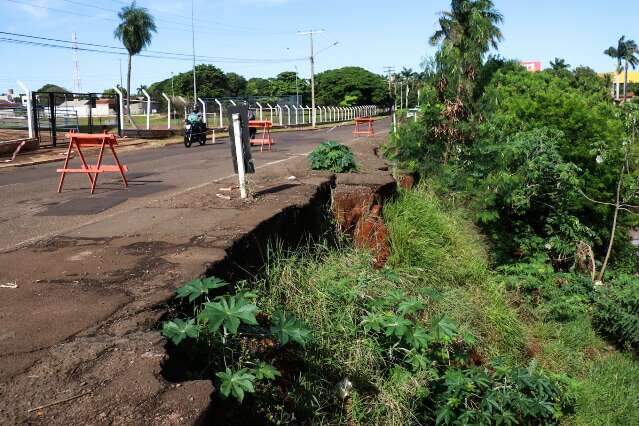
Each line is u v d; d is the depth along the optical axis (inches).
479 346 252.8
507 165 408.2
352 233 295.4
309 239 261.1
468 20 435.8
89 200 401.1
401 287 247.1
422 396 183.6
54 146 930.1
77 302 148.4
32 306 146.5
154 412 99.1
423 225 331.3
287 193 289.4
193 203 284.2
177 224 234.4
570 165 433.7
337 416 162.6
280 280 203.5
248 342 156.6
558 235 434.0
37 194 444.5
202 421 99.5
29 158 773.3
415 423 179.5
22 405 100.0
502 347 274.8
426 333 186.7
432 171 425.7
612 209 511.2
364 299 209.3
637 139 503.8
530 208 435.5
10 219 339.6
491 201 384.2
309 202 275.4
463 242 349.1
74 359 116.2
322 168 368.5
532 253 415.8
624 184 486.0
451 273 310.5
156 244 203.8
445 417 181.3
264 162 637.3
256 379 145.4
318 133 1578.5
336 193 307.0
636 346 341.4
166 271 170.6
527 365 274.2
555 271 423.5
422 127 436.8
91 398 102.6
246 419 135.1
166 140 1140.5
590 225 501.0
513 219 437.7
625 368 311.1
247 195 286.5
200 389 107.1
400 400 177.2
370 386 178.4
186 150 887.1
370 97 4377.5
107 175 557.3
